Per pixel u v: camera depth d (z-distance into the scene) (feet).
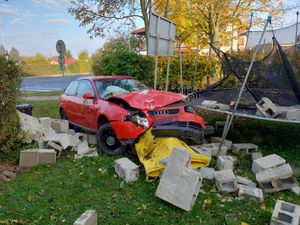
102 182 15.30
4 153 18.99
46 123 23.08
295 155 19.86
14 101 18.88
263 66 20.89
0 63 18.02
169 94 19.74
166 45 25.99
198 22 57.47
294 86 20.74
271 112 19.90
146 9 41.29
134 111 17.95
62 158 19.03
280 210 11.57
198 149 17.88
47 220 11.84
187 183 12.59
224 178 14.34
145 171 15.76
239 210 12.71
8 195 13.89
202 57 38.50
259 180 14.64
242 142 22.80
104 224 11.53
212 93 28.32
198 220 11.89
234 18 58.44
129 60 35.19
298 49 20.35
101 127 19.44
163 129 16.99
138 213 12.34
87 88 23.56
